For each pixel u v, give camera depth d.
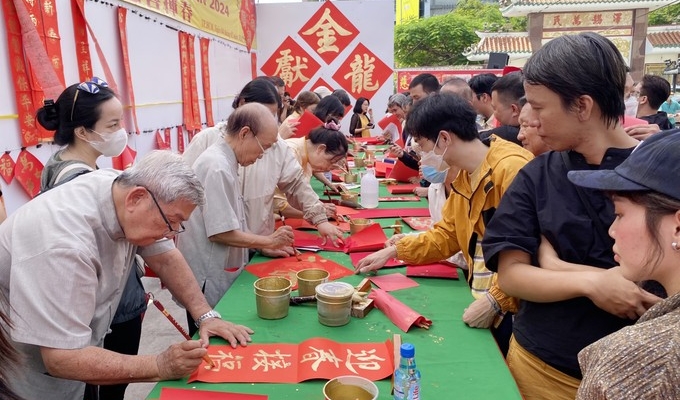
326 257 2.24
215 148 2.08
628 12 14.28
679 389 0.66
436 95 1.76
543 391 1.30
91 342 1.42
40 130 2.78
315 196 2.56
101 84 1.96
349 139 6.55
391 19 9.27
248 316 1.66
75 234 1.22
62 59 3.06
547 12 14.77
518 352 1.39
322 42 9.41
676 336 0.69
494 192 1.66
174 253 1.63
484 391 1.22
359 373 1.30
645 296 1.08
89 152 1.94
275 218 2.76
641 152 0.81
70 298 1.17
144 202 1.24
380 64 9.44
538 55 1.20
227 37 7.44
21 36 2.64
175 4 5.30
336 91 6.25
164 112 4.98
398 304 1.65
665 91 4.30
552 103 1.18
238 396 1.21
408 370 1.14
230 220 2.02
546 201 1.28
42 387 1.34
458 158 1.73
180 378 1.29
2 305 1.17
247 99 2.86
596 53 1.13
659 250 0.77
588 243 1.22
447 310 1.70
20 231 1.22
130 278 1.99
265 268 2.09
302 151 2.94
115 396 2.08
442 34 23.77
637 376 0.68
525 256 1.32
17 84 2.62
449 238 1.95
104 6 3.69
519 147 1.72
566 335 1.25
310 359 1.36
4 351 1.00
